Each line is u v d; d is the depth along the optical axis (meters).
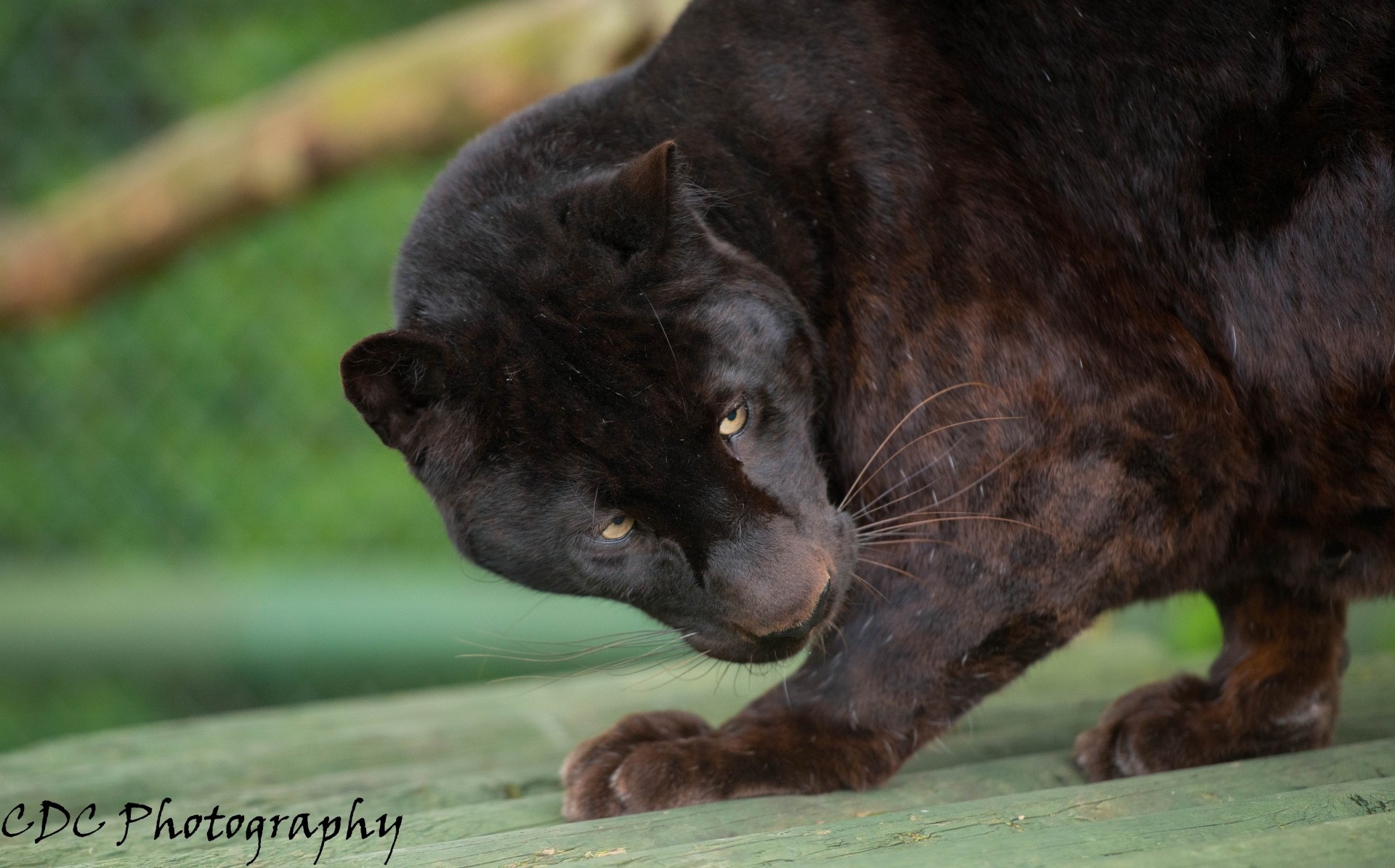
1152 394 3.38
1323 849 3.20
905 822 3.28
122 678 5.45
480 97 4.77
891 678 3.42
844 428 3.43
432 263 3.41
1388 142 3.37
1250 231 3.39
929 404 3.39
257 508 6.94
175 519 7.00
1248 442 3.41
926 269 3.39
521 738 3.68
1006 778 3.44
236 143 5.17
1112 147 3.41
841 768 3.42
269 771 3.62
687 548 3.40
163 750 3.69
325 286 7.19
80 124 7.31
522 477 3.40
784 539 3.39
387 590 5.57
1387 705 3.60
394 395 3.39
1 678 5.47
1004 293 3.38
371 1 7.80
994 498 3.39
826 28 3.43
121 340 7.13
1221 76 3.39
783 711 3.44
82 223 5.49
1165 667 3.82
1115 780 3.35
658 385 3.37
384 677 5.33
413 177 6.97
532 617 4.85
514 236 3.40
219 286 7.14
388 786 3.53
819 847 3.26
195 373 7.14
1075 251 3.39
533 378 3.38
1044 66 3.41
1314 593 3.47
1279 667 3.49
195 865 3.32
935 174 3.40
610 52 4.25
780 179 3.43
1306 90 3.38
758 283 3.41
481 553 3.44
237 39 7.74
